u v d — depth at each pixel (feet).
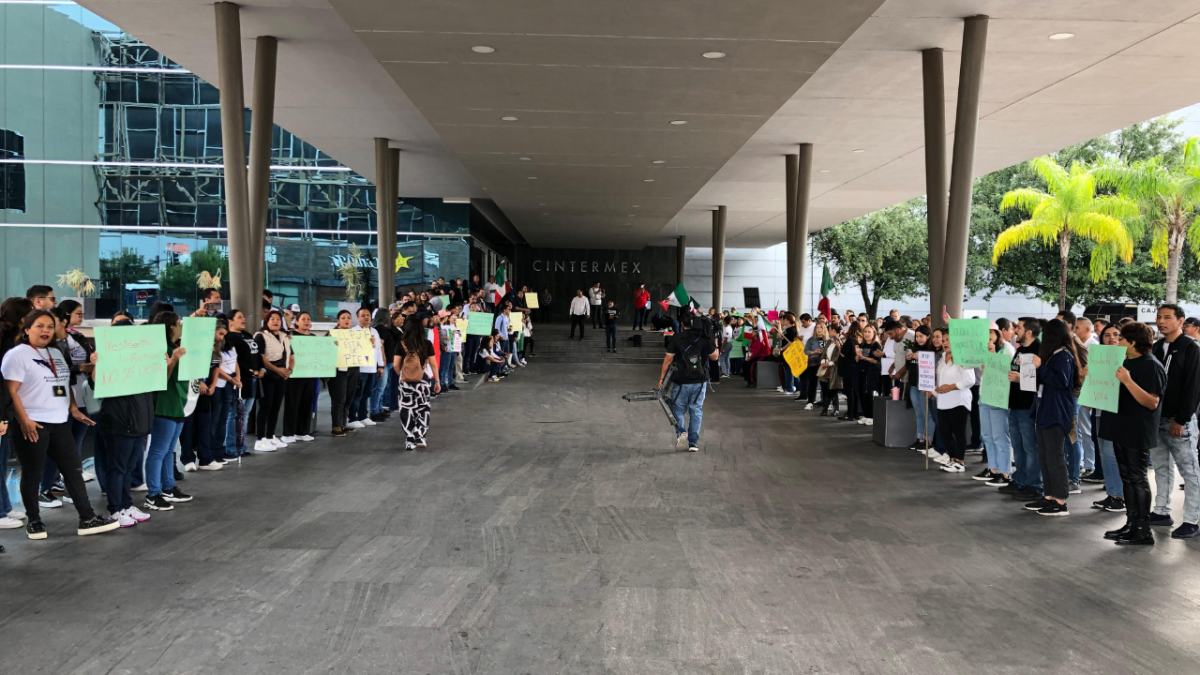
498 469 31.55
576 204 84.12
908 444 37.76
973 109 37.50
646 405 53.83
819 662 14.24
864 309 152.05
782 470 32.04
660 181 68.28
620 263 154.10
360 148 70.85
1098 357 22.36
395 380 48.93
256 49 42.14
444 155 72.33
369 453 34.76
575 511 25.02
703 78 38.06
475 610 16.56
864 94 50.65
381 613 16.33
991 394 28.40
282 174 90.53
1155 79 45.55
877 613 16.65
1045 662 14.34
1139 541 21.75
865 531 23.02
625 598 17.38
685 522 23.84
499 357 72.08
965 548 21.39
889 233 130.21
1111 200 100.58
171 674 13.52
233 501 25.79
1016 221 122.31
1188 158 95.45
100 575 18.49
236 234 39.01
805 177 64.90
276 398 35.58
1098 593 17.94
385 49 34.76
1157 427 21.86
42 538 21.25
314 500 26.03
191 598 17.07
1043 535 22.71
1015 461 27.86
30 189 80.79
